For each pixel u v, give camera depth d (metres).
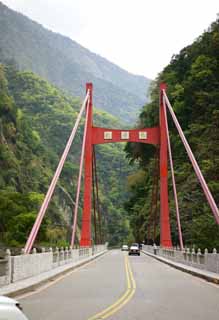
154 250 70.19
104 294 19.34
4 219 78.38
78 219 149.50
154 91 110.88
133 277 28.84
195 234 59.56
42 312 14.16
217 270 28.73
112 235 182.38
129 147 113.50
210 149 74.44
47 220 89.56
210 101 85.31
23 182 120.25
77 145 195.50
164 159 66.00
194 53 101.69
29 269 25.48
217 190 65.38
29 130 148.00
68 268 34.44
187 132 84.19
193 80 92.19
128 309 14.86
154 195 83.25
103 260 54.97
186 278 28.38
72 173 162.50
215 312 14.41
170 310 14.77
